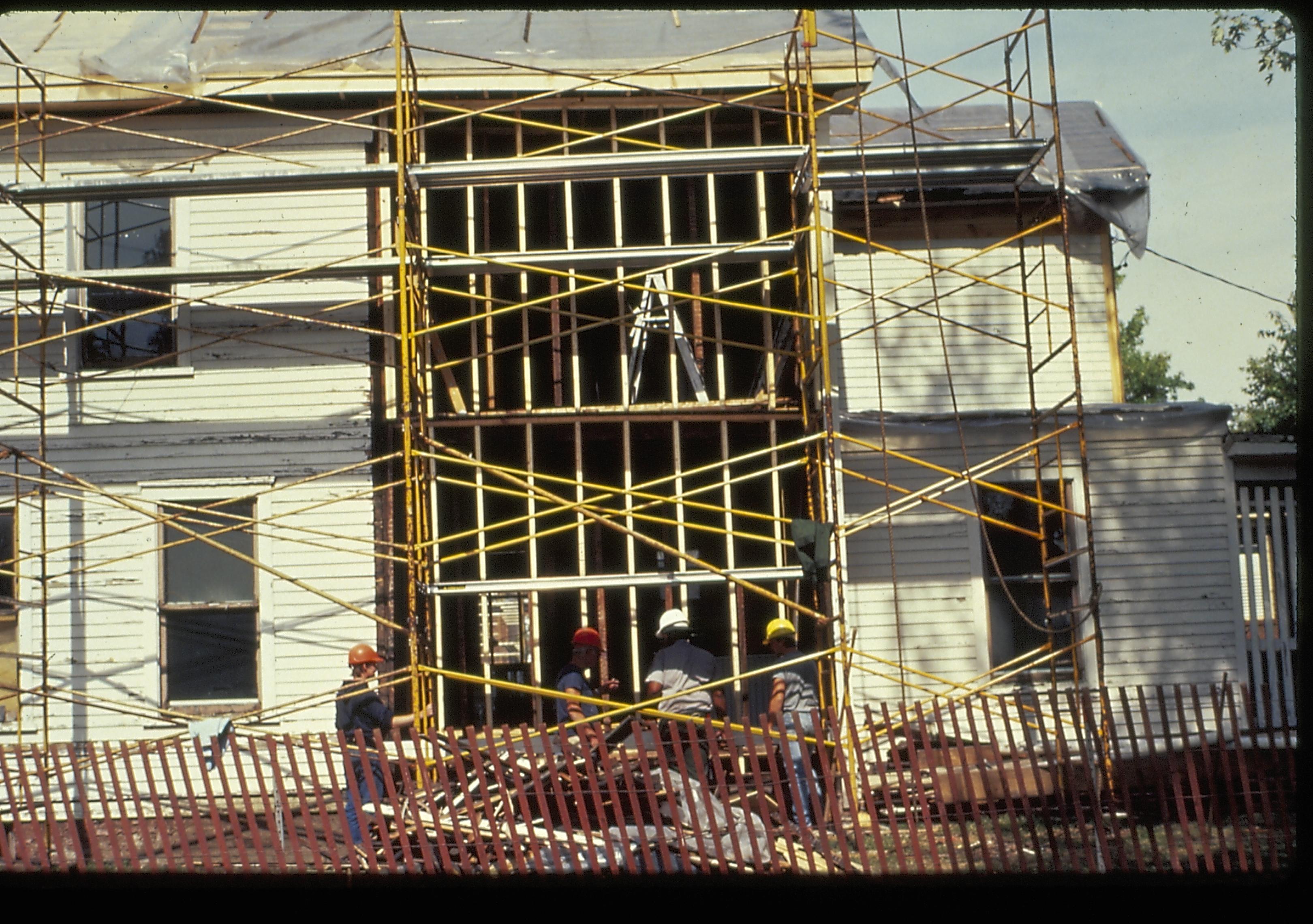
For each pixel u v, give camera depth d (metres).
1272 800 9.21
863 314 15.56
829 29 14.27
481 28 14.53
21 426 13.24
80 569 12.29
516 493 11.80
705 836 9.41
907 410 15.38
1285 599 13.40
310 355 13.42
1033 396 12.60
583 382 15.48
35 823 9.70
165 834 9.66
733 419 13.59
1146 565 13.39
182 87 13.41
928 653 13.27
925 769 10.16
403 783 9.70
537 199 15.45
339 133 13.74
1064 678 13.28
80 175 13.59
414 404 12.16
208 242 13.58
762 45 14.02
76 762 9.83
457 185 12.66
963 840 9.17
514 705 14.34
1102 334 15.65
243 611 13.14
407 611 13.10
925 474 13.48
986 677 13.22
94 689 12.92
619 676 15.03
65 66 13.34
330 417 13.34
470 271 13.11
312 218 13.62
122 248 13.70
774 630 11.70
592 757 9.57
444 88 13.74
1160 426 13.52
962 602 13.35
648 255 12.89
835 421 13.36
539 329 15.19
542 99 14.01
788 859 9.17
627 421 13.55
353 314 13.46
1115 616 13.31
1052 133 16.75
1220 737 9.22
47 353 13.38
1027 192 15.60
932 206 15.65
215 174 12.77
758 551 15.16
